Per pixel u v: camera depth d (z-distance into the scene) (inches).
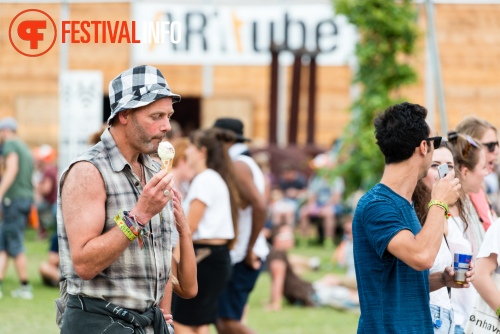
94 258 233.6
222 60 1007.6
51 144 1208.2
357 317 631.2
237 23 1006.4
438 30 1075.9
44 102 1202.0
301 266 848.3
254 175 458.0
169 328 263.9
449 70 1086.4
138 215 235.1
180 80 1224.8
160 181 235.1
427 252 247.1
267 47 1013.8
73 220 238.2
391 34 757.9
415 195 291.1
